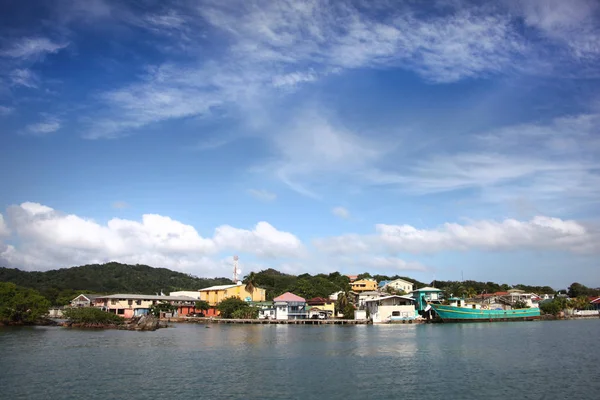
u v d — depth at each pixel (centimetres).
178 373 4866
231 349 6850
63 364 5397
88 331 10125
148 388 4175
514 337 8638
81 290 19738
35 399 3788
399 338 8506
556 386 4250
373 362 5591
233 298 15138
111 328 11069
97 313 11569
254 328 11612
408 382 4438
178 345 7369
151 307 15800
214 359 5834
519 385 4297
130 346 7200
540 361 5631
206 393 4003
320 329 11125
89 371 4956
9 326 11262
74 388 4159
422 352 6462
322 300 16100
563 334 9319
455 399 3809
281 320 13525
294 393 4012
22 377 4622
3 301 11475
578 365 5341
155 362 5578
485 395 3934
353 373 4884
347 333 9775
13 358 5844
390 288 18312
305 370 5056
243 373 4878
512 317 14475
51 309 16338
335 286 19700
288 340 8206
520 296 17475
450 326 12162
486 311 14050
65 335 9038
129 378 4600
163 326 11938
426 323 13350
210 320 14275
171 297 16950
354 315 14125
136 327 10938
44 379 4531
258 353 6400
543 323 13475
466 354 6247
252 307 14738
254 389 4150
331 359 5834
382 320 13338
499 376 4709
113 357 5978
